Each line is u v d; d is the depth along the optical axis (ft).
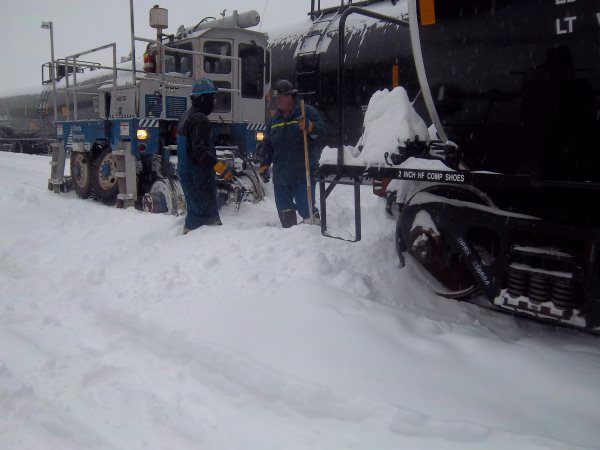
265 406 8.70
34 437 8.14
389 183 15.17
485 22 10.77
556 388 8.79
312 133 18.93
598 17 9.20
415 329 11.00
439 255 12.36
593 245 9.72
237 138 29.66
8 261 17.26
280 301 11.93
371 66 27.43
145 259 15.69
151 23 28.78
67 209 24.89
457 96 11.55
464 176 11.14
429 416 8.02
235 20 30.94
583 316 9.91
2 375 9.73
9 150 74.84
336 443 7.70
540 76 9.98
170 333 11.14
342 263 13.69
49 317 12.54
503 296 11.11
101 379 9.73
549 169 10.32
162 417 8.49
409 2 11.89
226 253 14.82
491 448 7.30
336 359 9.70
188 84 28.35
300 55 31.27
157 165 25.84
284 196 19.72
